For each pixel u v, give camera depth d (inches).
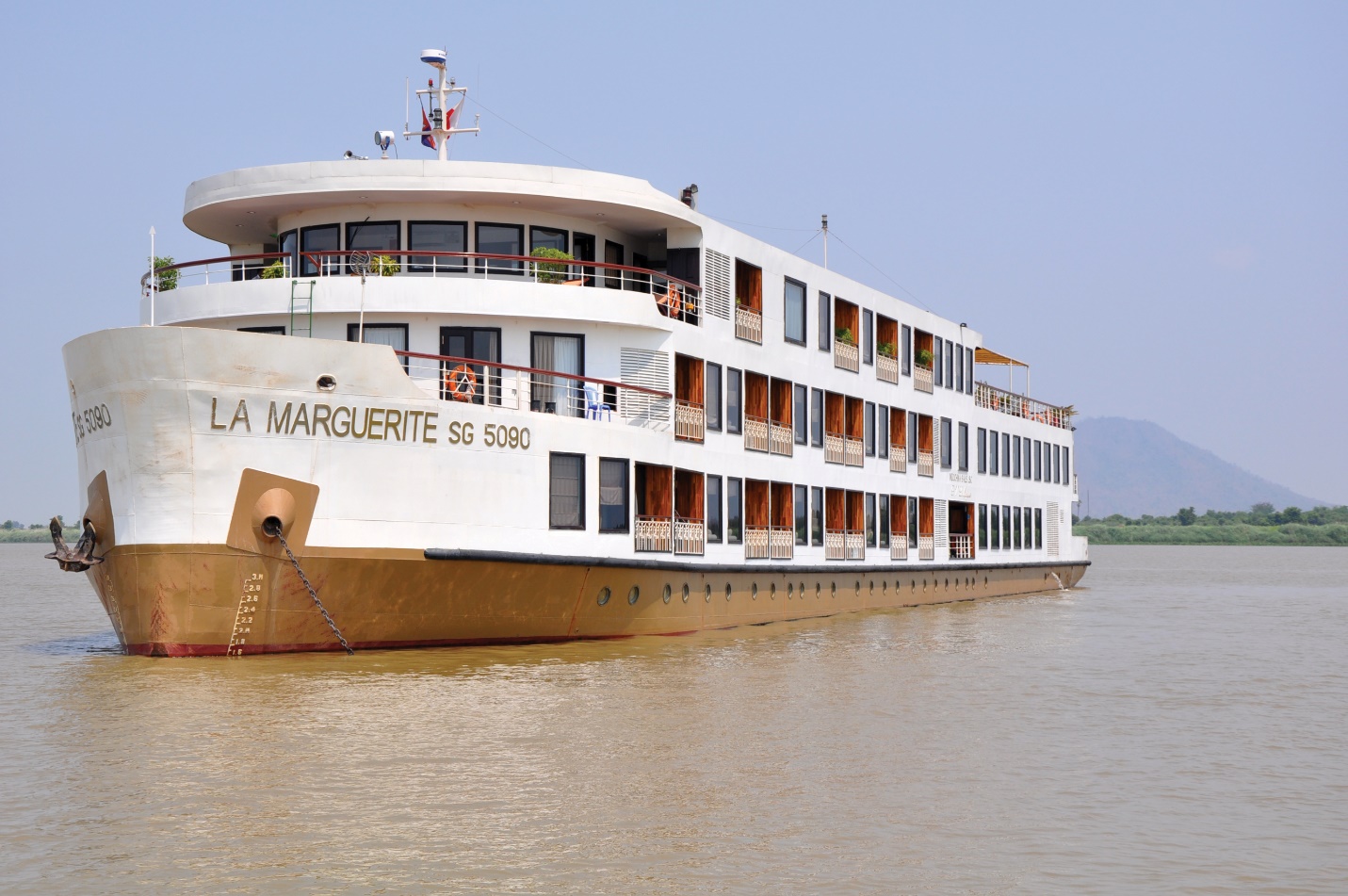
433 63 1379.2
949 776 693.3
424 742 739.4
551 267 1272.1
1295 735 834.8
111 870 518.9
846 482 1722.4
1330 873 536.7
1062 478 2605.8
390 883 507.8
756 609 1494.8
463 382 1094.4
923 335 2007.9
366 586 1037.8
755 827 588.4
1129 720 882.8
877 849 560.7
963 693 981.2
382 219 1253.1
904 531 1897.1
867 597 1787.6
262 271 1288.1
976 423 2176.4
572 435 1165.7
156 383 970.1
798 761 719.7
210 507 981.8
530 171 1223.5
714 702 901.8
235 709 824.9
